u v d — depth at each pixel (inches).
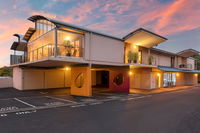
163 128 199.8
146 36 623.8
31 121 226.1
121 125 210.5
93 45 491.8
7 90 668.7
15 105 345.4
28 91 636.7
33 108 315.0
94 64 518.9
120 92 609.3
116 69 660.1
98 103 376.8
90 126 205.5
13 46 721.6
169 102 398.3
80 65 501.7
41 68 702.5
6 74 1183.6
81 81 516.7
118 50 589.6
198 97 497.7
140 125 211.3
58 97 470.3
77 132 183.5
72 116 255.0
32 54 614.9
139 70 745.0
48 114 267.3
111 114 270.1
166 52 908.0
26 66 653.3
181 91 689.0
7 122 220.7
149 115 265.4
